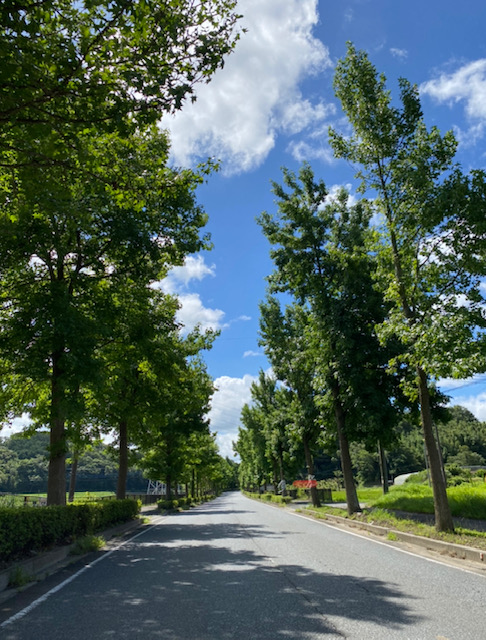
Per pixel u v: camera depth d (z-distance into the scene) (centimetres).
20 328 1173
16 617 541
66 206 839
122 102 657
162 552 1077
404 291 1232
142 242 1288
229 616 534
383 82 1294
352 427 1967
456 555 927
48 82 628
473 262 1080
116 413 1939
